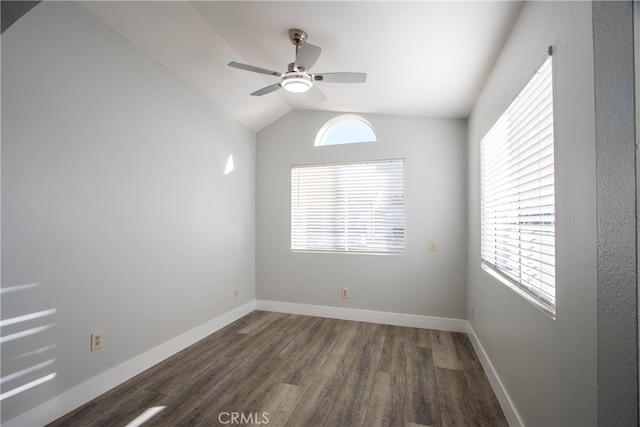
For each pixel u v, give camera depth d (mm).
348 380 2229
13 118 1581
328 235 3762
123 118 2191
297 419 1800
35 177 1677
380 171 3572
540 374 1364
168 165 2604
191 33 2258
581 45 1015
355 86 2838
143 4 1953
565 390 1134
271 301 3939
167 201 2590
